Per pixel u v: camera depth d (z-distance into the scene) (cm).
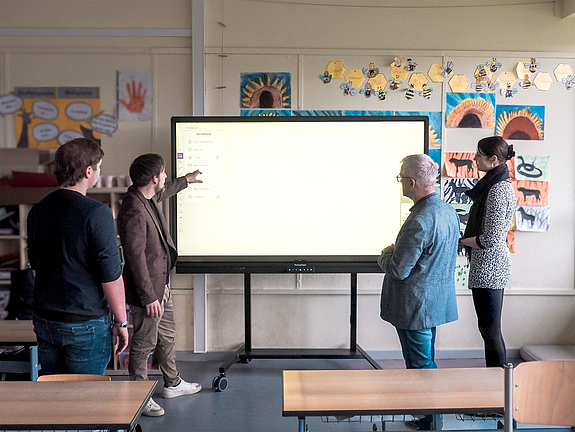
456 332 383
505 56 373
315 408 155
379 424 266
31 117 381
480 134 376
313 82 371
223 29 367
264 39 369
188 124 345
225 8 366
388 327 383
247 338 353
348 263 348
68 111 378
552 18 372
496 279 278
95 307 199
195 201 348
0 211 370
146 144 374
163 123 372
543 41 373
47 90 380
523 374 150
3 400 160
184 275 377
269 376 349
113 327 214
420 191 233
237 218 349
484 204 279
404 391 170
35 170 387
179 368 364
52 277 193
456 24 371
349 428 270
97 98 378
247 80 369
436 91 373
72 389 170
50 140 382
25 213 370
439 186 377
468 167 377
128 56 370
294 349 362
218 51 367
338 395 166
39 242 194
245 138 345
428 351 238
